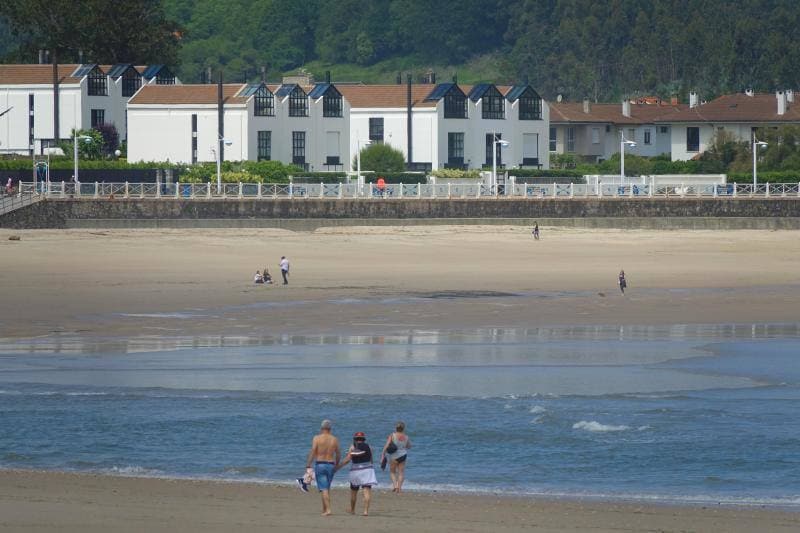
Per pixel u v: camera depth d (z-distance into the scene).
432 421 111.06
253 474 92.75
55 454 97.94
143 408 116.06
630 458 97.50
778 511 80.25
